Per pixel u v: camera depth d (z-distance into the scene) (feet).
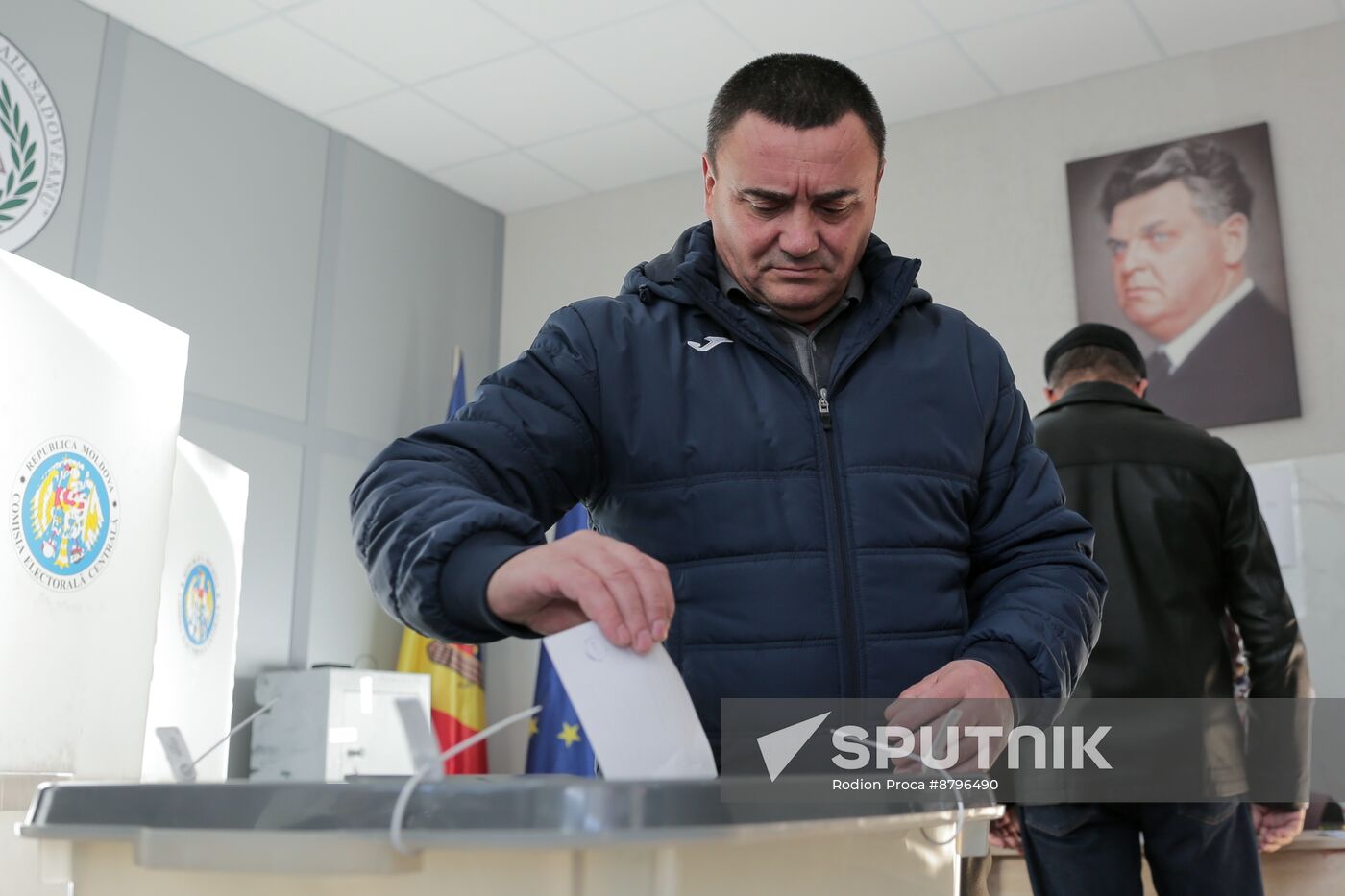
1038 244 15.35
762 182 3.52
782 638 3.36
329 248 16.76
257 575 15.19
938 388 3.77
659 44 14.89
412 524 2.82
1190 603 6.91
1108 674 6.76
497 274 19.49
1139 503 7.02
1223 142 14.47
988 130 15.96
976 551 3.92
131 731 4.11
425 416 17.88
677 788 1.82
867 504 3.52
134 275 14.24
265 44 14.97
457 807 1.80
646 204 18.52
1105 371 7.74
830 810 2.15
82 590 3.88
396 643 16.93
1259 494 13.48
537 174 18.35
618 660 2.22
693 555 3.48
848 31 14.53
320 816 1.88
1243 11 14.05
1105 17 14.21
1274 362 13.71
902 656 3.41
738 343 3.70
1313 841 7.94
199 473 5.08
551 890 1.80
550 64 15.37
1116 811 6.60
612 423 3.56
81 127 13.89
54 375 3.76
